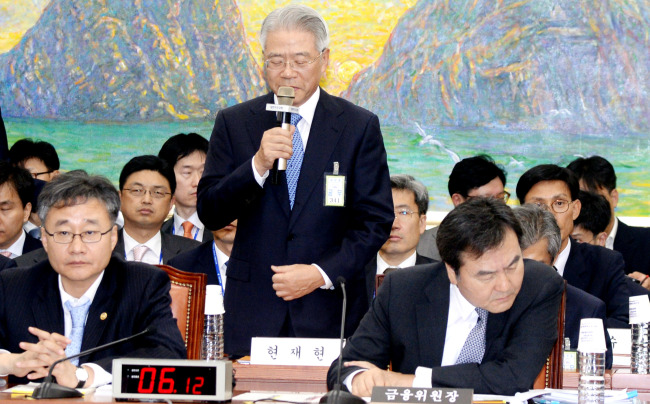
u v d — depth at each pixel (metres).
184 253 6.07
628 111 8.10
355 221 4.94
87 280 4.36
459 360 4.24
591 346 3.88
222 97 8.39
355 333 4.42
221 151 5.07
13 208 6.38
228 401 3.56
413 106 8.24
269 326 4.84
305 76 4.85
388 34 8.30
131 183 6.46
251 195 4.76
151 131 8.37
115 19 8.42
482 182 7.18
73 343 4.33
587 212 7.21
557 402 3.78
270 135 4.64
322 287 4.86
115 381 3.51
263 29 4.94
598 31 8.14
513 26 8.18
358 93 8.31
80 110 8.35
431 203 8.17
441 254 4.05
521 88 8.16
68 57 8.38
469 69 8.20
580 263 6.57
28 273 4.46
